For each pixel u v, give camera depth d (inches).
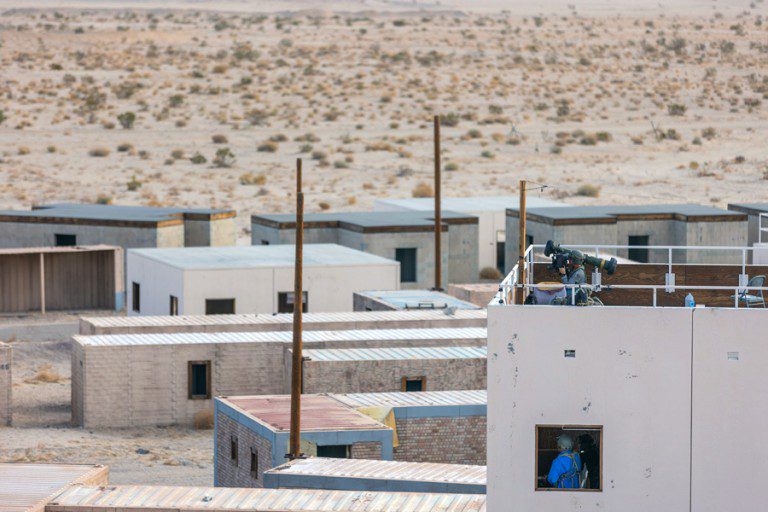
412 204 3683.6
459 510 1169.4
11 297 3021.7
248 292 2571.4
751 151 6417.3
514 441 905.5
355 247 3073.3
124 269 3107.8
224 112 7239.2
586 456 919.0
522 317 900.6
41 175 5442.9
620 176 5698.8
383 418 1578.5
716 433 898.1
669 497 904.3
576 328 898.7
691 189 5319.9
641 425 901.2
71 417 2112.5
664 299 1079.6
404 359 1897.1
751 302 1019.3
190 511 1168.2
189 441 1964.8
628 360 898.7
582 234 3100.4
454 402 1624.0
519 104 7815.0
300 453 1451.8
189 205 4832.7
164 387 2034.9
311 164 5876.0
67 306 3070.9
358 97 7819.9
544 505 909.2
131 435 1989.4
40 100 7421.3
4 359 2049.7
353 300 2628.0
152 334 2140.7
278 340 2054.6
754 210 3265.3
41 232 3171.8
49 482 1272.1
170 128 6747.1
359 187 5324.8
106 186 5236.2
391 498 1209.4
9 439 1947.6
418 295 2583.7
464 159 6092.5
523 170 5841.5
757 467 898.1
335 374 1879.9
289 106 7480.3
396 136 6648.6
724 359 893.8
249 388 2049.7
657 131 6914.4
